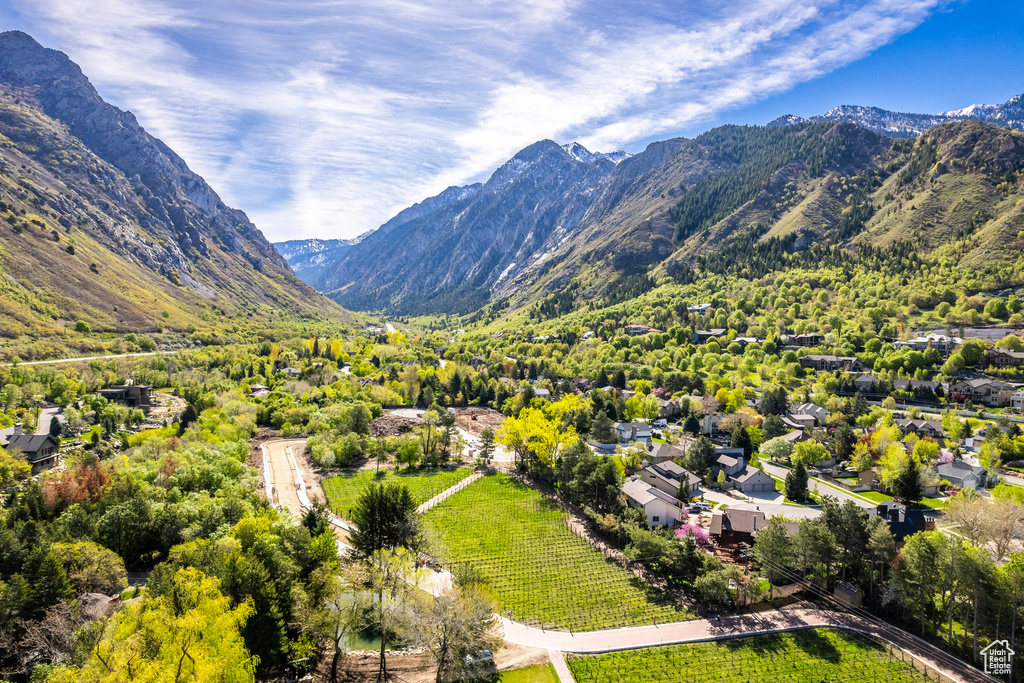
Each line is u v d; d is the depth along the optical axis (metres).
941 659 68.81
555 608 80.00
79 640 54.78
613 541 101.69
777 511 110.75
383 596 75.06
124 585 70.69
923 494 119.31
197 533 82.81
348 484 131.50
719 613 78.94
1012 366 187.50
